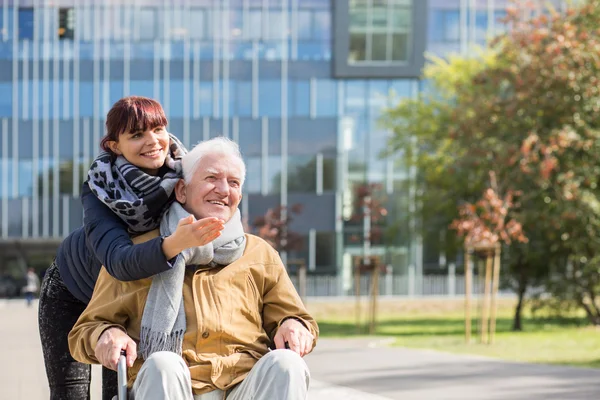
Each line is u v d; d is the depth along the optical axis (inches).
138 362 175.8
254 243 187.3
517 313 1280.8
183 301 177.0
